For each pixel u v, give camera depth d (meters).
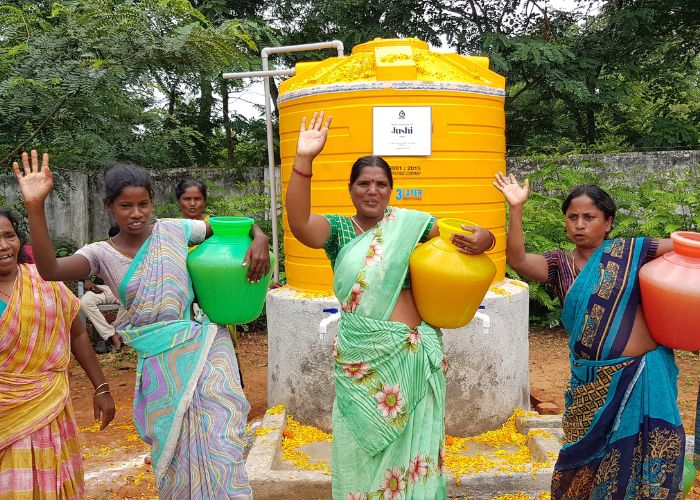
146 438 2.98
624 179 10.22
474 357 4.57
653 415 2.90
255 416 5.54
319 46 5.51
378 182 2.88
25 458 2.97
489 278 2.84
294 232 2.86
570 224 3.16
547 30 12.86
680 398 5.89
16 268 3.12
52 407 3.06
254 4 12.60
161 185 10.36
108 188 2.97
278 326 4.80
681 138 13.88
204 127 13.84
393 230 2.85
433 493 2.80
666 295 2.80
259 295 3.13
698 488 4.01
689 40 14.23
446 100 4.43
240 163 14.27
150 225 3.14
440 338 3.01
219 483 2.86
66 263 2.90
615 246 3.06
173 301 2.98
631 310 2.99
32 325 3.02
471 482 3.83
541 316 8.88
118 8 6.03
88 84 6.12
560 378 6.58
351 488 2.82
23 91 6.40
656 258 3.00
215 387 2.95
